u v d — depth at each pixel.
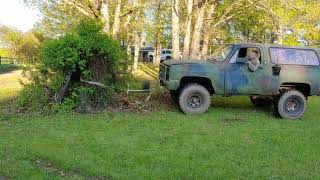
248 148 8.23
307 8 18.62
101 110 11.75
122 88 12.55
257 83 12.12
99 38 11.85
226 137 9.10
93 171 6.44
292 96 12.19
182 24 21.81
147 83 13.50
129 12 17.34
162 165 6.91
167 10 23.31
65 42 11.59
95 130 9.42
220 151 7.94
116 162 6.99
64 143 8.13
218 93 12.10
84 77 11.73
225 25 26.95
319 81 12.34
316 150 8.27
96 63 11.93
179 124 10.41
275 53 12.25
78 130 9.38
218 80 12.02
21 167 6.53
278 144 8.66
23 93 11.91
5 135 8.70
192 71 11.91
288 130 10.25
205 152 7.79
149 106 12.56
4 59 38.41
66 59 11.39
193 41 19.56
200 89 12.01
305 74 12.26
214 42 28.14
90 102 11.77
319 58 12.46
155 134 9.20
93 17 15.62
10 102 13.02
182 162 7.09
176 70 11.90
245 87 12.11
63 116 10.95
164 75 12.41
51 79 11.83
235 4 22.38
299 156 7.77
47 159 7.04
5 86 18.36
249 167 7.00
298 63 12.29
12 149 7.53
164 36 29.73
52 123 10.05
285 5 18.14
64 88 11.67
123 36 20.50
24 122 10.13
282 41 19.17
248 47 12.20
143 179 6.20
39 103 11.59
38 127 9.58
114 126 9.91
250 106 13.94
